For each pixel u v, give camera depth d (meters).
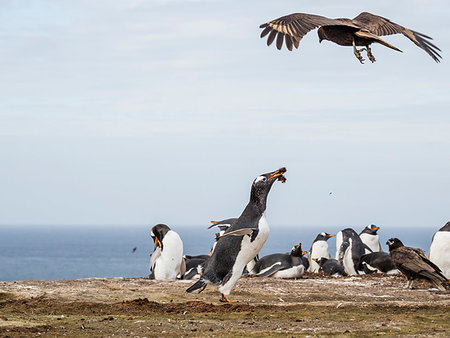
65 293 14.55
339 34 7.16
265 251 105.44
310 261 25.75
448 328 10.84
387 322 11.42
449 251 18.58
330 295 15.43
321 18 6.23
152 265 19.67
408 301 14.47
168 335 10.30
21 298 14.00
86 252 175.25
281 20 6.25
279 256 20.97
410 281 16.81
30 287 15.45
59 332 10.39
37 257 150.62
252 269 21.64
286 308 13.02
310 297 15.11
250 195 13.36
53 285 16.03
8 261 134.75
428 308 12.95
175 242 19.08
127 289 15.61
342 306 13.12
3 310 12.41
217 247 13.43
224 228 21.61
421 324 11.23
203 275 13.48
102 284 16.52
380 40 6.89
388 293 15.86
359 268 22.50
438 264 18.75
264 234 13.14
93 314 12.25
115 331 10.55
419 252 16.67
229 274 13.32
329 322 11.49
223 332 10.52
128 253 171.50
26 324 10.84
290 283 17.58
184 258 20.86
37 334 10.16
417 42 6.77
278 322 11.52
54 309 12.68
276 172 13.37
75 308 12.78
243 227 13.20
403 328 10.82
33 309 12.64
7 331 10.21
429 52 6.67
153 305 13.08
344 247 23.58
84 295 14.38
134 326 10.99
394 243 16.97
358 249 22.97
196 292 15.41
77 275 94.31
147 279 18.73
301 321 11.62
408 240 191.38
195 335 10.30
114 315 12.13
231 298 14.79
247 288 16.22
